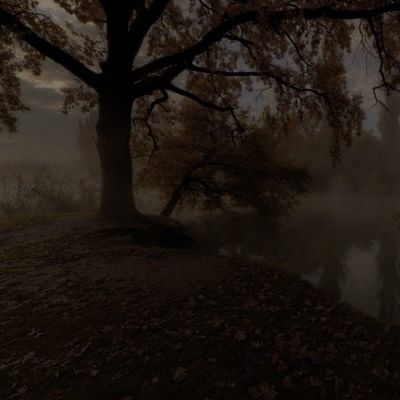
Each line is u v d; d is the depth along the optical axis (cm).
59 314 559
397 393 389
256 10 1191
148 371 407
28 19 1420
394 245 1866
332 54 1570
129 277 725
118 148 1341
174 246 1360
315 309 611
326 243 1909
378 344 504
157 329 504
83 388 379
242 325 523
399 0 1130
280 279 748
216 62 1747
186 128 2091
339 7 1201
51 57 1222
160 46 1814
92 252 947
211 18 1602
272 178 2145
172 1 1683
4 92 1535
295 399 366
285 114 1703
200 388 377
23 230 1205
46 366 422
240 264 841
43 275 751
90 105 1761
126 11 1277
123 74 1327
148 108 1827
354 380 406
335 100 1609
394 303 955
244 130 1908
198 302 602
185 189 2162
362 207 3588
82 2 1670
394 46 1423
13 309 588
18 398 369
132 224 1320
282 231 2255
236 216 2667
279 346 466
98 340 476
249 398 364
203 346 459
